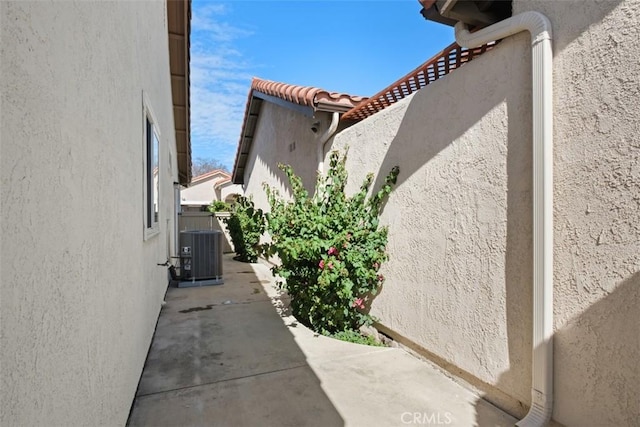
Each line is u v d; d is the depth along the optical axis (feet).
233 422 8.36
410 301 12.49
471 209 9.87
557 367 7.59
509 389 8.70
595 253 6.88
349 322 15.48
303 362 11.84
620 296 6.47
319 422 8.41
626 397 6.37
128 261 8.41
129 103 8.78
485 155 9.43
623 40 6.44
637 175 6.23
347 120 18.80
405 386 10.23
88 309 5.13
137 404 9.08
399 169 13.17
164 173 20.36
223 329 15.37
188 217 47.70
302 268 15.66
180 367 11.40
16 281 3.17
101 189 5.95
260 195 37.22
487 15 9.90
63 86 4.28
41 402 3.59
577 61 7.22
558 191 7.56
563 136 7.47
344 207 15.44
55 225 4.00
